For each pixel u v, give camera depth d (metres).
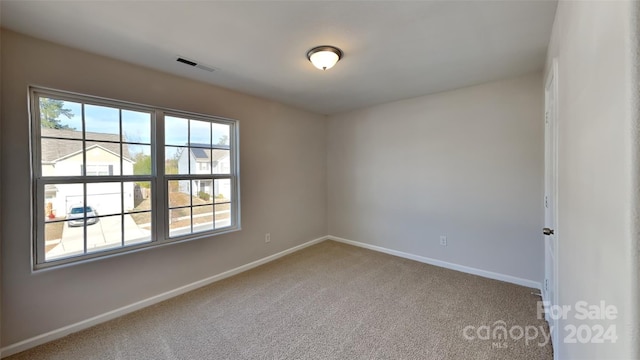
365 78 2.76
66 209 2.07
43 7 1.54
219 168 3.10
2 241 1.77
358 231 4.23
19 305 1.83
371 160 4.01
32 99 1.91
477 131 3.02
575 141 1.06
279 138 3.75
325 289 2.74
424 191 3.47
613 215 0.59
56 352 1.82
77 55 2.06
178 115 2.72
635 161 0.49
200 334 2.01
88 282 2.12
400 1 1.52
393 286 2.79
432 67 2.49
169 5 1.54
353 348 1.85
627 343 0.50
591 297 0.80
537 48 2.10
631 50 0.49
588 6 0.83
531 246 2.72
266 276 3.10
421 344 1.88
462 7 1.58
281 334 2.01
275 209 3.71
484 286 2.77
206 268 2.89
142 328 2.09
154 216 2.54
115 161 2.31
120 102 2.30
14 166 1.81
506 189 2.86
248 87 3.03
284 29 1.82
